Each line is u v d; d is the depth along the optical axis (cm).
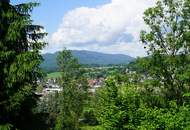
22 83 2120
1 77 2114
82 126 6247
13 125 2148
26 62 2080
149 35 3528
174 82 3469
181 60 3497
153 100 3209
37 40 2253
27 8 2194
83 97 7138
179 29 3581
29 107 2203
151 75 3509
